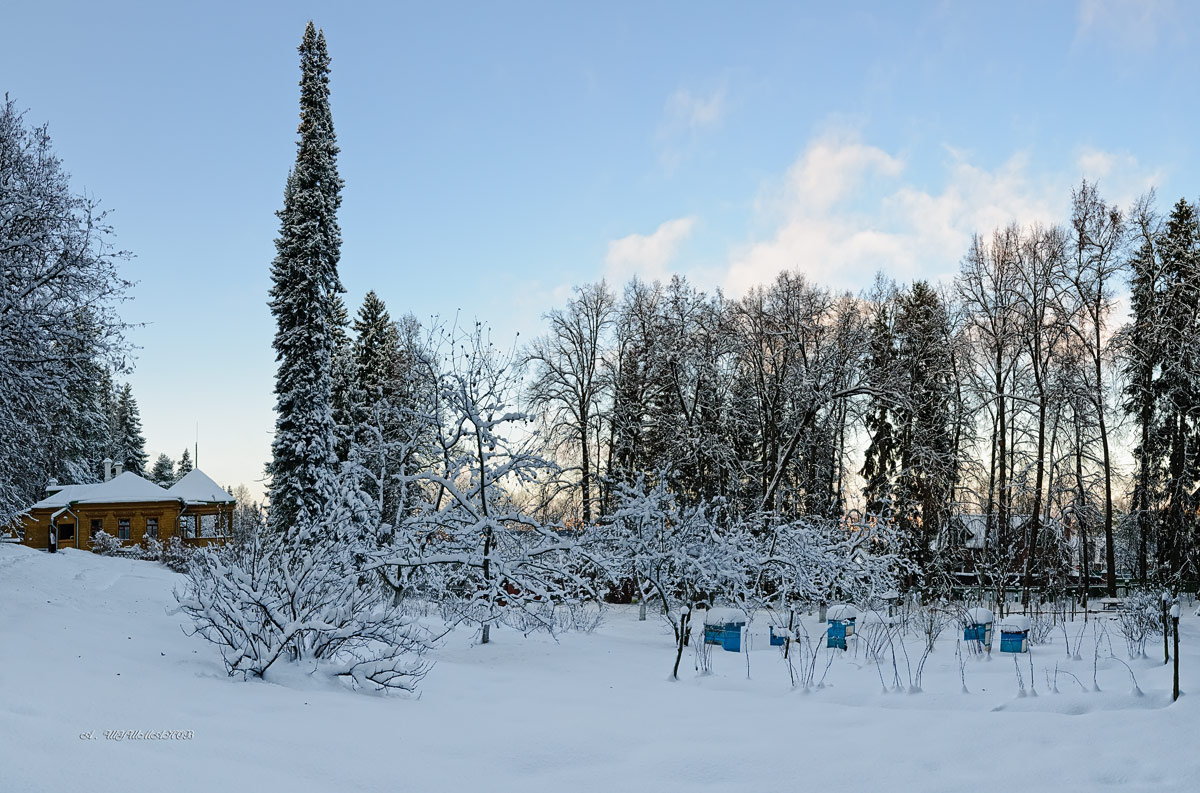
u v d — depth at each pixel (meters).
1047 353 29.98
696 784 6.43
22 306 16.33
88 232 18.25
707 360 31.77
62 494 47.12
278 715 7.65
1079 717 8.08
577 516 26.75
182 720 6.91
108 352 18.38
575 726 8.27
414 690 10.07
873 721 8.51
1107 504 30.00
